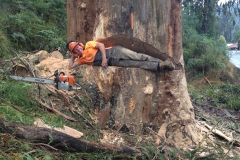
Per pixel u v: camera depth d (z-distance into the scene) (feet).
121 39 16.48
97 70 16.81
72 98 17.38
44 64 20.02
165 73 16.48
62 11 37.27
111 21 16.31
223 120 25.13
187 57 45.11
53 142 12.62
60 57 22.84
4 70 18.06
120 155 13.42
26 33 30.04
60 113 16.01
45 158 11.45
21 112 14.48
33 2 34.96
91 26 21.40
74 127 15.37
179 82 16.88
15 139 12.18
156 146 15.08
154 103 16.63
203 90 37.47
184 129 16.79
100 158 13.15
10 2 32.73
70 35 22.22
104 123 16.49
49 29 32.68
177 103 16.71
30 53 23.41
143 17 16.19
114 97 16.76
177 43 16.94
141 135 16.26
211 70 45.16
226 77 45.65
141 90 16.24
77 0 21.34
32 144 12.26
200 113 25.16
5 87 15.66
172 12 16.66
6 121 12.62
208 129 20.33
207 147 16.03
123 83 16.33
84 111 16.88
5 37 26.89
